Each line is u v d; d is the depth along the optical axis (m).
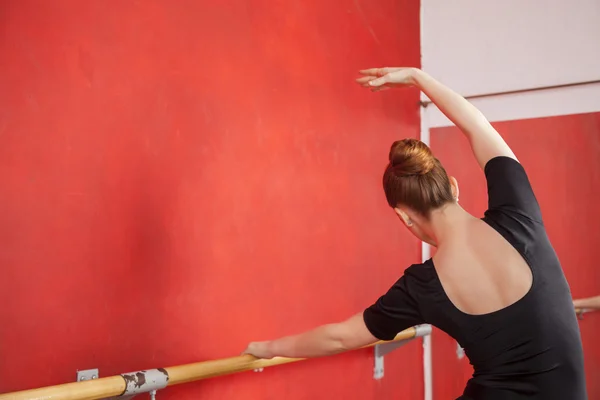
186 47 2.04
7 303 1.53
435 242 1.47
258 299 2.26
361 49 2.92
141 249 1.85
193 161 2.04
